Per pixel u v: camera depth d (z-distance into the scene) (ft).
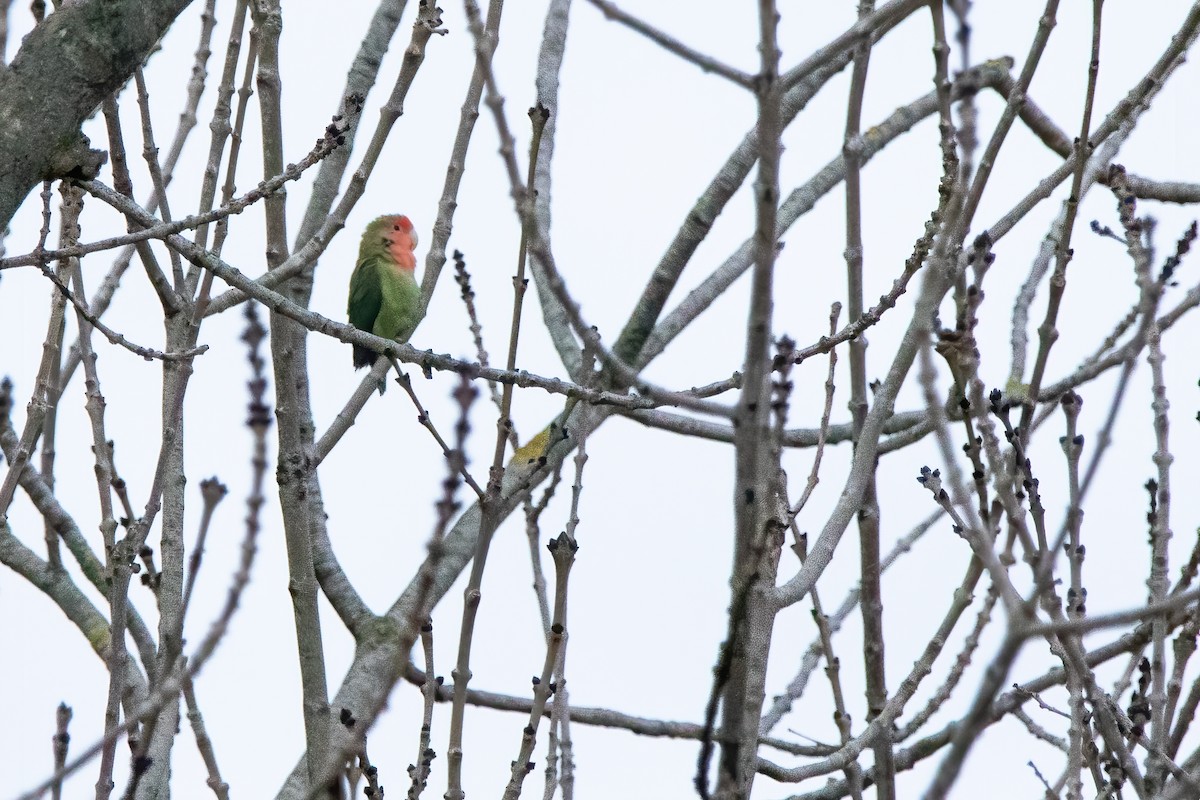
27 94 27.58
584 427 27.71
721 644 20.18
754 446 19.75
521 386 27.96
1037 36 27.22
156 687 27.27
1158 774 25.79
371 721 19.90
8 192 27.35
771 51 19.33
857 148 28.68
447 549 37.55
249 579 19.86
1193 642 27.45
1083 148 27.73
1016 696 29.78
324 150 29.19
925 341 18.45
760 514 19.88
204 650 20.04
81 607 35.09
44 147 27.66
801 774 28.02
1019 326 33.71
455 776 24.84
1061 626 16.96
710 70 19.54
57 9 28.68
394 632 36.88
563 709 27.71
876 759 27.37
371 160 32.71
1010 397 32.19
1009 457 28.04
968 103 18.83
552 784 26.32
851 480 26.40
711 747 20.15
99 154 28.35
